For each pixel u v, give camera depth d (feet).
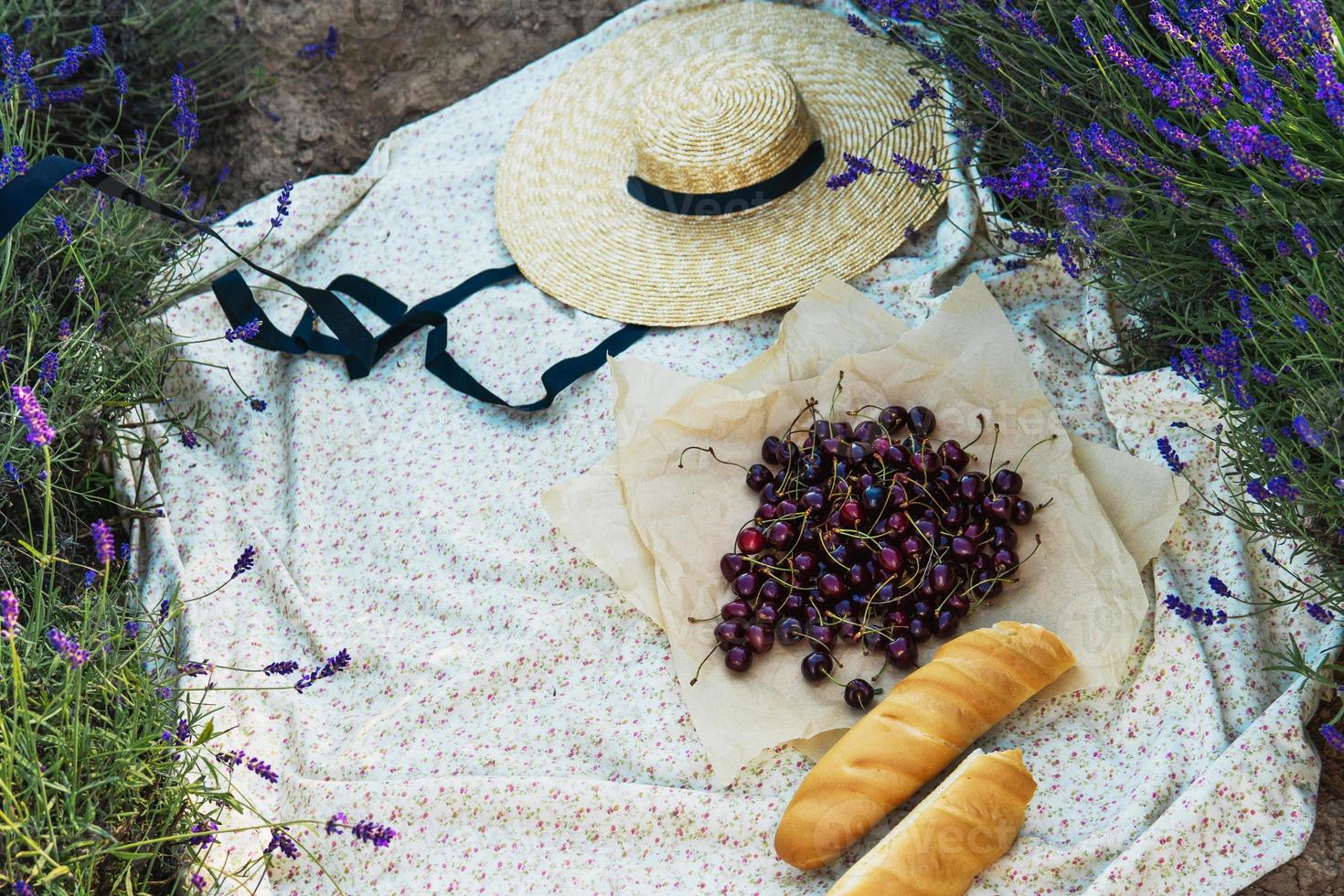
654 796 6.61
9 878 5.90
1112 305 7.37
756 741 6.68
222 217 8.14
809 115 8.01
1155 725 6.59
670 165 7.77
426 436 7.70
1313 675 6.31
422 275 8.17
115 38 8.45
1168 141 6.92
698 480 7.16
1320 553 6.51
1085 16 7.16
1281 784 6.29
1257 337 6.69
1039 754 6.61
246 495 7.61
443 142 8.59
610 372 7.38
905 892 6.16
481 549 7.33
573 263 7.97
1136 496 6.89
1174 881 6.24
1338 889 6.21
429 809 6.71
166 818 6.38
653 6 8.62
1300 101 6.35
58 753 6.18
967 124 7.66
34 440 5.95
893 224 7.77
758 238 7.83
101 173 6.91
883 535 6.83
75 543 7.16
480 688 7.01
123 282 7.45
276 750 6.96
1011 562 6.77
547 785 6.67
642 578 7.03
